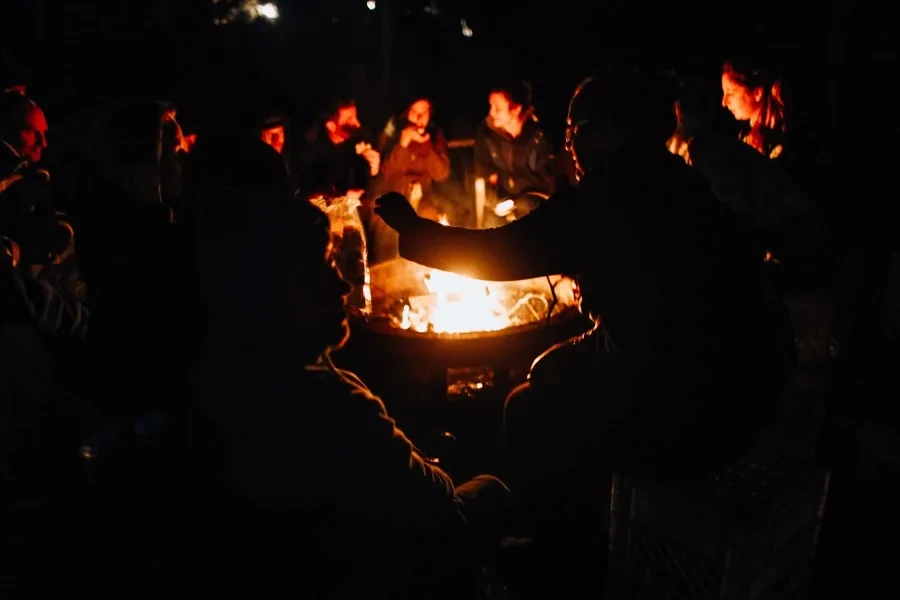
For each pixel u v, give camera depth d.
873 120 3.74
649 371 1.88
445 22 11.02
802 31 4.87
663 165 1.89
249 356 1.78
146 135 2.66
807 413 3.01
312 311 1.75
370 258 4.34
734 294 1.87
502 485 2.07
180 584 2.16
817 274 2.38
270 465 1.75
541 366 2.14
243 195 1.73
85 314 3.01
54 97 7.31
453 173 5.99
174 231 2.67
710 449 1.92
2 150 2.78
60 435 3.16
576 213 1.85
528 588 2.47
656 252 1.83
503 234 1.86
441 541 1.90
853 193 3.80
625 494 2.10
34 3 7.90
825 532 2.83
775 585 2.02
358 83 10.14
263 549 1.93
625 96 1.87
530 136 5.18
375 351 3.09
